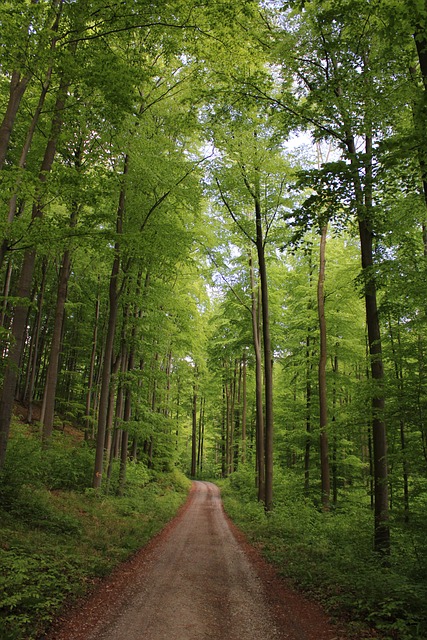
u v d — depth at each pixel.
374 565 7.82
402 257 9.66
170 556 9.63
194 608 6.16
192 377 32.50
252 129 14.16
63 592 6.05
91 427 29.61
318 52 9.77
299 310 22.34
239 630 5.36
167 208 15.66
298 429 20.70
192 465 47.84
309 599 6.68
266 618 5.82
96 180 8.65
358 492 20.45
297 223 9.31
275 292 22.48
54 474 13.23
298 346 22.33
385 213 9.97
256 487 24.11
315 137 10.49
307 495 19.39
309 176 8.43
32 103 10.93
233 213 17.09
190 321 20.31
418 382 8.56
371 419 9.22
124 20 8.36
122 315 17.80
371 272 9.11
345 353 20.36
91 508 11.84
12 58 7.65
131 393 18.11
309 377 20.61
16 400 25.84
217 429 50.25
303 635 5.20
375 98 8.64
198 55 10.05
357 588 6.41
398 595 5.65
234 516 16.94
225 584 7.52
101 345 28.95
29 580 5.98
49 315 29.83
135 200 15.09
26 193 7.88
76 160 13.13
